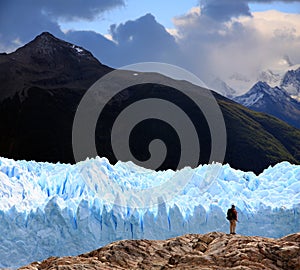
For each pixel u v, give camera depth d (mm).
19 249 54312
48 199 58344
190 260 26016
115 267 26625
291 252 25453
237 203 62250
